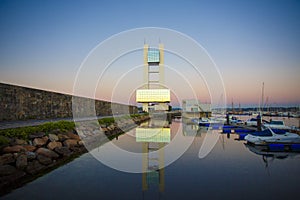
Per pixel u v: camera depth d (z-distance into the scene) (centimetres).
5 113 1448
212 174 900
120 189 738
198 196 683
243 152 1343
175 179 841
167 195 691
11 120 1496
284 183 793
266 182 805
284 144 1402
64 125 1517
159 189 735
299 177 861
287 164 1055
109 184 781
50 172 912
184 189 741
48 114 1947
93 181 807
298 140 1420
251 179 841
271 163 1072
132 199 662
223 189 738
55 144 1200
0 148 845
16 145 927
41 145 1109
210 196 682
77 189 731
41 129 1217
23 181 798
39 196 671
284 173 911
